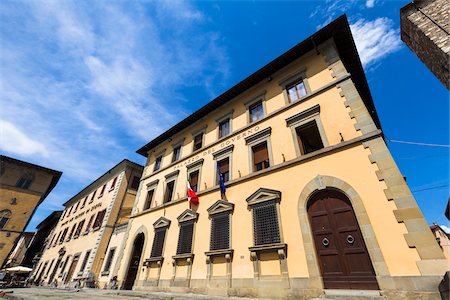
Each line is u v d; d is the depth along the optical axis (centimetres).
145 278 1280
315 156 909
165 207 1474
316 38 1175
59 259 2458
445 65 788
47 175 3434
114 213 2033
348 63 1244
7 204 2953
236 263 930
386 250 629
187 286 1034
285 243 821
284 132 1090
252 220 959
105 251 1864
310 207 848
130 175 2302
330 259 730
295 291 731
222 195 1152
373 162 759
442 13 850
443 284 497
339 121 926
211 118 1612
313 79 1134
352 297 616
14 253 4272
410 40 992
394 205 665
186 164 1549
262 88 1376
